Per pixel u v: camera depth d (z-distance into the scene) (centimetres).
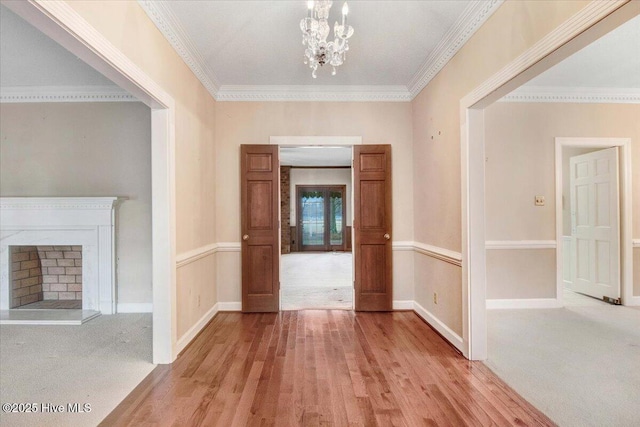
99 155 395
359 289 395
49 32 151
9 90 384
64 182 394
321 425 181
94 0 168
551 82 383
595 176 446
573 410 193
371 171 396
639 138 412
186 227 296
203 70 334
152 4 225
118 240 394
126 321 360
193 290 313
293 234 1008
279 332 325
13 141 392
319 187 1012
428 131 348
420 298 374
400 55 315
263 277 392
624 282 413
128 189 395
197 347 288
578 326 335
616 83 386
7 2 127
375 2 233
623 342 294
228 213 398
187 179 300
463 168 265
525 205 402
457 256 278
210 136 373
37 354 273
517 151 402
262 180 393
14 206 379
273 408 196
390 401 204
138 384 225
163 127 257
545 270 402
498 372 240
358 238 395
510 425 180
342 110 401
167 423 183
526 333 317
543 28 176
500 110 401
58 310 383
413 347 287
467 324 262
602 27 147
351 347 287
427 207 352
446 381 228
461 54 271
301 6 238
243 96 396
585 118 407
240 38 283
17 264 395
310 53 228
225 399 206
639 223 417
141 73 216
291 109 399
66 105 393
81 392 215
